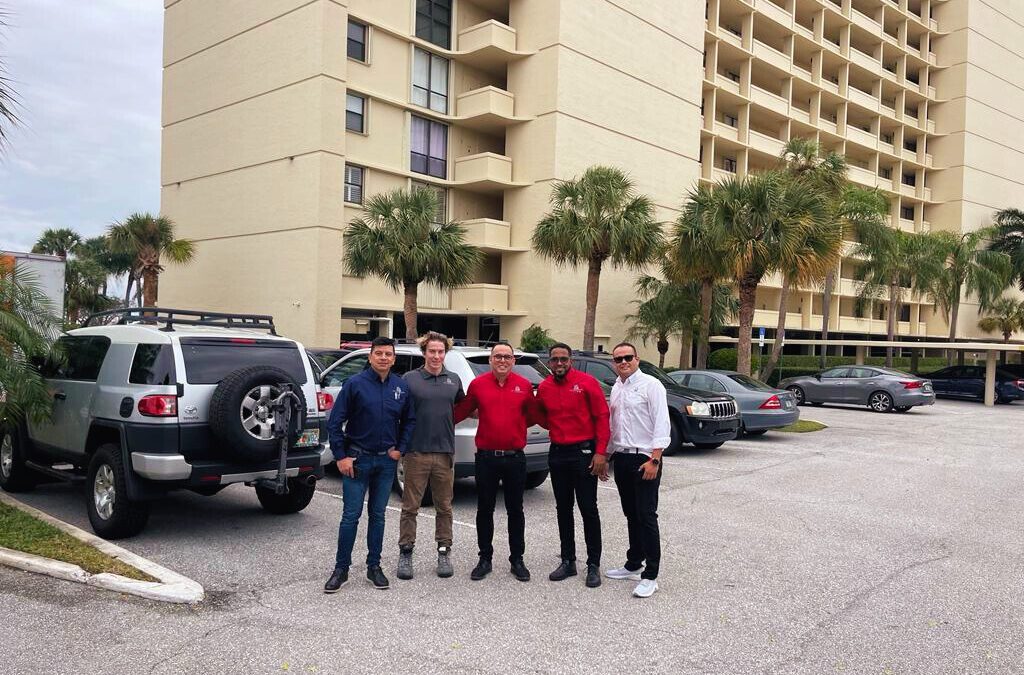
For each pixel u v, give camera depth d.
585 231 20.66
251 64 26.89
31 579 5.56
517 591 5.59
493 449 5.85
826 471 11.54
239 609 5.09
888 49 50.28
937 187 54.00
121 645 4.44
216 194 28.28
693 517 8.21
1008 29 56.00
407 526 5.90
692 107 34.38
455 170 29.28
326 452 7.37
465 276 20.73
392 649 4.47
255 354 7.08
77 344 7.73
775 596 5.59
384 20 26.84
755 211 18.41
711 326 28.61
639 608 5.27
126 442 6.52
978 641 4.79
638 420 5.72
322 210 24.36
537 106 28.30
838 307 46.16
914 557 6.74
